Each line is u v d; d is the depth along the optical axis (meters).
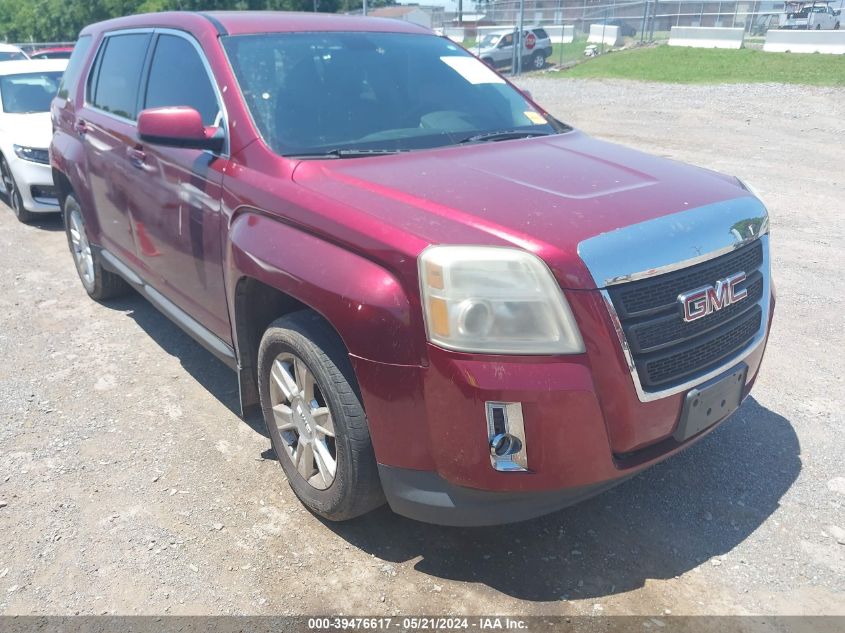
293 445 3.16
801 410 3.94
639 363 2.44
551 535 3.01
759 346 2.98
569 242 2.37
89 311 5.48
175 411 3.99
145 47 4.34
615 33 29.06
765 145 11.76
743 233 2.79
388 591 2.71
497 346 2.33
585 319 2.34
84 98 5.14
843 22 28.81
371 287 2.48
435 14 36.81
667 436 2.65
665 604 2.63
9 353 4.74
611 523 3.08
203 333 3.78
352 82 3.67
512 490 2.41
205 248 3.48
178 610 2.62
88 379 4.38
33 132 7.84
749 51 22.62
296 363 2.92
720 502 3.20
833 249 6.65
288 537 3.00
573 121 14.78
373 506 2.86
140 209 4.15
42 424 3.85
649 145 12.07
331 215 2.69
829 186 9.08
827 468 3.43
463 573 2.80
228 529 3.04
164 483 3.35
